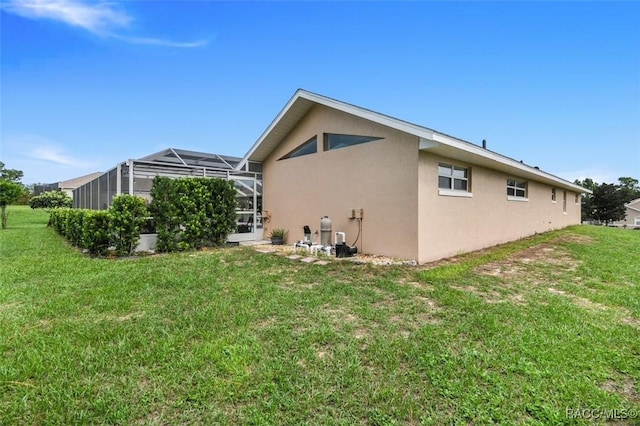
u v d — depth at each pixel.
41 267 6.39
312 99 8.82
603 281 5.75
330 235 8.72
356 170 8.37
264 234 11.70
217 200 9.76
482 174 9.62
